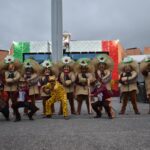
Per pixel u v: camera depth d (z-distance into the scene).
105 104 14.25
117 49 34.34
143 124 12.17
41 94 15.75
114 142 8.75
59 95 14.66
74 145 8.45
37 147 8.29
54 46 22.42
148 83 16.58
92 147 8.20
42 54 33.88
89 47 34.56
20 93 13.84
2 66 15.92
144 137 9.44
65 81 16.22
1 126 12.18
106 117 14.84
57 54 22.36
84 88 16.27
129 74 16.09
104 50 34.53
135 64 16.23
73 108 16.62
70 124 12.48
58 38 22.42
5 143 8.81
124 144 8.48
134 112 16.83
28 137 9.65
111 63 16.59
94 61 16.56
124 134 9.96
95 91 14.48
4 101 14.04
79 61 16.42
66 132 10.48
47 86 14.88
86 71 16.45
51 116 15.21
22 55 33.91
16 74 15.75
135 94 16.09
